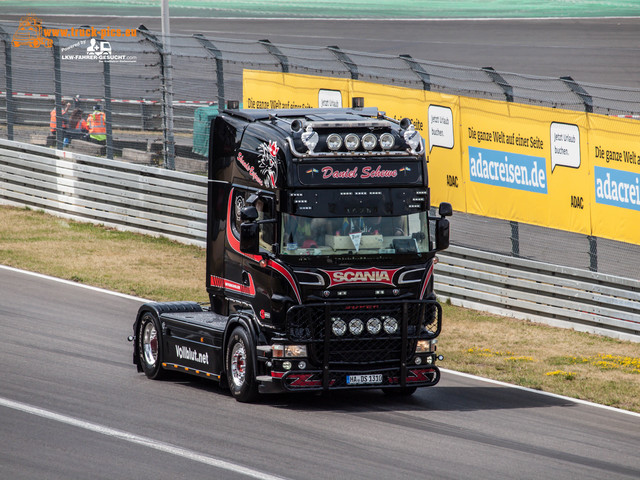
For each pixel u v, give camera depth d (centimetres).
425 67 6788
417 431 3631
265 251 3991
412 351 4091
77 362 4625
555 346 5588
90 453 3177
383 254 4012
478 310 6500
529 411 4100
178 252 7738
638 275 6197
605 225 5744
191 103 8688
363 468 3088
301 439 3434
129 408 3834
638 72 13312
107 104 8356
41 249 7588
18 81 9044
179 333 4394
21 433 3394
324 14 19888
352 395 4281
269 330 3988
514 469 3158
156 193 8088
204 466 3055
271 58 7494
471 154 6544
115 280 6744
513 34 16888
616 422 3991
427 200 4119
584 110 6194
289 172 3931
